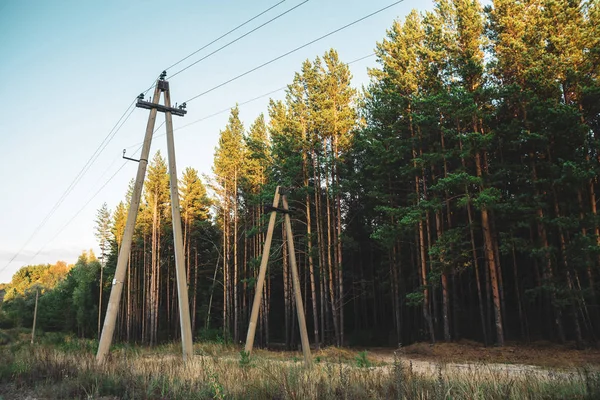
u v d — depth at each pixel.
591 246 21.03
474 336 31.30
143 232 56.00
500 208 24.56
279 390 8.36
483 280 36.72
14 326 73.38
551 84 24.41
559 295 23.83
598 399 7.76
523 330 27.41
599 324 25.19
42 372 11.88
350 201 38.59
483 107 27.89
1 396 9.46
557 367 17.77
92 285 68.19
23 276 126.19
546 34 25.48
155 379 9.74
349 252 39.56
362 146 32.53
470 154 26.59
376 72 35.38
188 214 50.44
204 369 10.77
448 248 25.94
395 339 34.16
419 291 28.14
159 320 55.00
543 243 24.34
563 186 24.45
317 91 33.84
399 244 33.69
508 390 7.48
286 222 20.20
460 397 7.34
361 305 45.75
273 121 40.41
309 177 35.16
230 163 41.91
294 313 40.25
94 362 12.77
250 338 18.52
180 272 15.90
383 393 8.16
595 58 24.06
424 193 29.34
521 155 27.64
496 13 28.36
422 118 26.98
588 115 25.45
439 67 29.75
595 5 24.56
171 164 16.83
